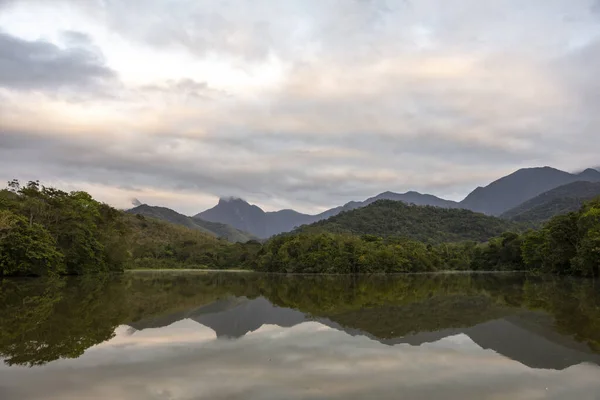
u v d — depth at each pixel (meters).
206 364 13.42
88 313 25.06
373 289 49.12
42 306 28.06
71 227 63.31
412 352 15.38
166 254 138.75
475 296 37.97
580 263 58.28
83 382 11.53
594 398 10.65
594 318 23.52
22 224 53.38
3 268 50.38
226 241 183.88
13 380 11.71
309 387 11.16
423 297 37.66
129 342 16.91
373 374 12.44
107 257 73.31
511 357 14.71
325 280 71.38
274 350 15.54
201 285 55.19
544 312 26.11
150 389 10.96
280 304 31.91
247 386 11.21
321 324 21.89
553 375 12.56
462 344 16.86
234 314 25.67
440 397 10.54
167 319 23.23
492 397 10.61
